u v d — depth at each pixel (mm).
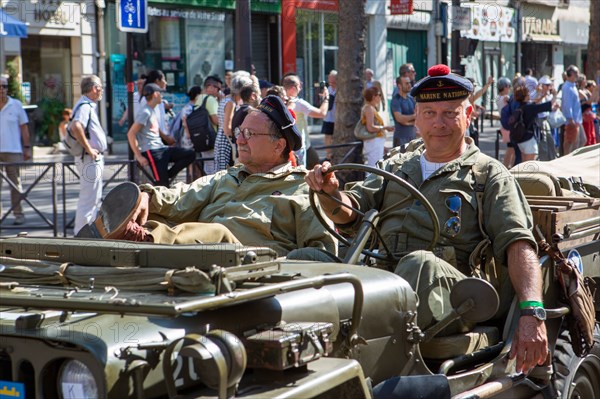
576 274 4660
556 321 4570
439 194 4609
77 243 3547
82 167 10484
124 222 4543
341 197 4598
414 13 29062
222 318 3131
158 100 11250
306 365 3209
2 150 11984
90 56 22266
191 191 5277
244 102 9812
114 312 2859
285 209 5016
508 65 28344
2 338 2984
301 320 3361
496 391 4086
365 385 3275
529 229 4418
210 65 24656
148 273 3170
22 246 3627
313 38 26359
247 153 5246
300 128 11047
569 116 17203
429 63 30047
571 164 6570
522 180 5293
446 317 3924
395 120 13133
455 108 4672
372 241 4777
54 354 2898
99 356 2812
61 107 21672
